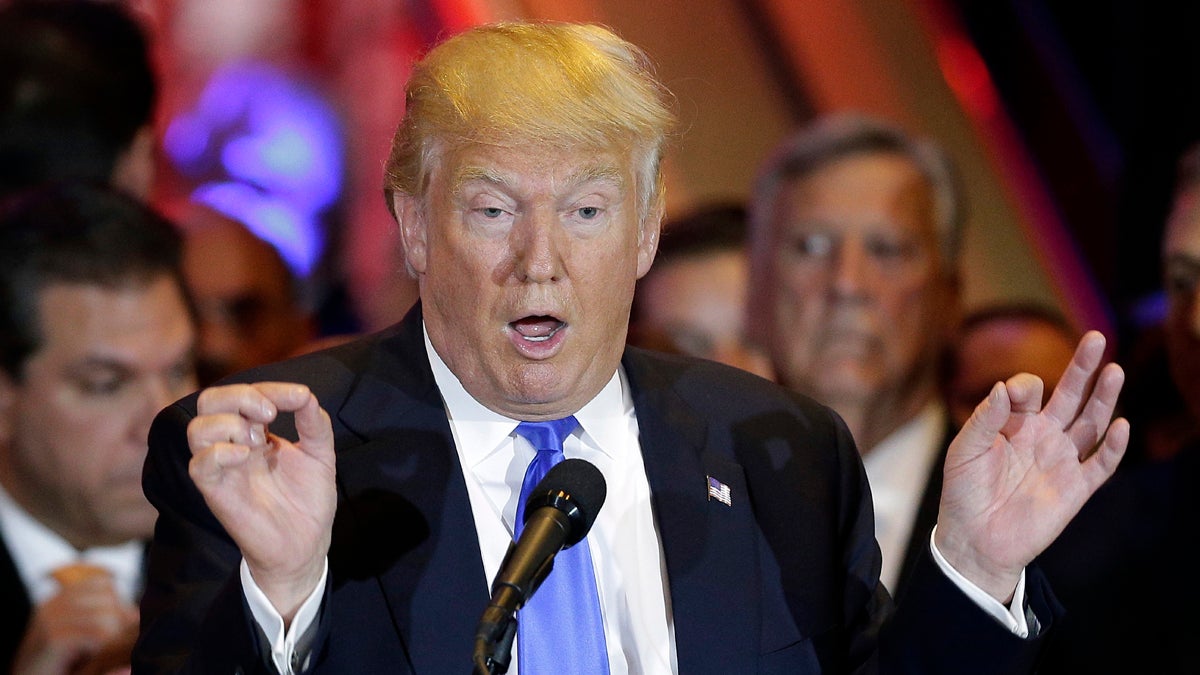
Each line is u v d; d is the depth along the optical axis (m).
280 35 11.92
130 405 10.18
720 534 5.57
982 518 5.00
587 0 12.27
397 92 12.09
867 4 12.59
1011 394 4.97
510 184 5.11
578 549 5.40
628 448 5.77
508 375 5.31
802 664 5.47
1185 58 12.33
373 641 5.09
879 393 11.82
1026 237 12.53
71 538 10.06
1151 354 11.89
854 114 12.49
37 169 11.31
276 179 11.83
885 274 12.00
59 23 11.41
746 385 6.25
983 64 12.70
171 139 11.73
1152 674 9.30
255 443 4.45
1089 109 12.66
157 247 10.37
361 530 5.26
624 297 5.39
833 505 5.93
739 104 12.37
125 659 9.15
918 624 5.02
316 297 11.78
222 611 4.67
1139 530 9.54
